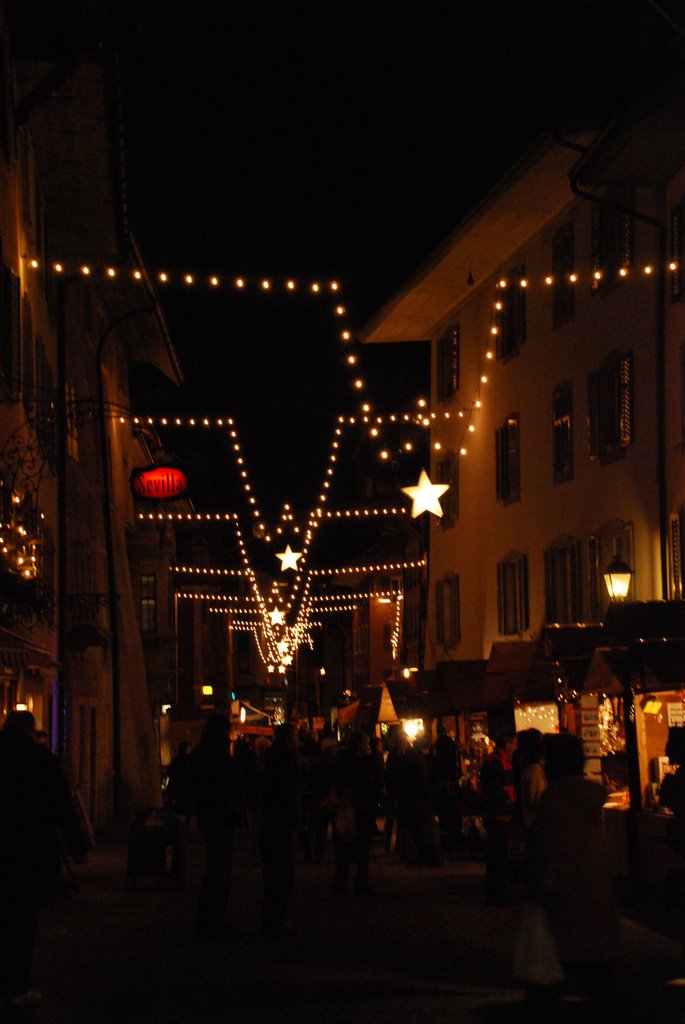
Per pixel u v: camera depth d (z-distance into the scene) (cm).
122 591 3919
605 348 2811
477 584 3716
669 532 2469
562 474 3047
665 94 2297
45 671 2484
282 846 1497
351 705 4766
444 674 3089
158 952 1387
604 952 808
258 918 1702
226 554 7975
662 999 1089
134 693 3903
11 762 1091
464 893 1969
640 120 2355
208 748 1513
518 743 1661
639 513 2627
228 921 1511
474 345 3769
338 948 1412
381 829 3628
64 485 2770
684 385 2409
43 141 2592
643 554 2605
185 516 4450
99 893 1973
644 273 2567
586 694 2134
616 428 2730
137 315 3984
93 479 3525
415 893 1978
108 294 3781
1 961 1082
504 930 1555
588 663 2194
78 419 3184
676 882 1288
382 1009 1070
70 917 1683
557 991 816
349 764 1973
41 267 2638
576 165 2638
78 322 3331
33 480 2367
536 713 2572
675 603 1841
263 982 1202
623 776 2081
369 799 1966
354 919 1661
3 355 2056
